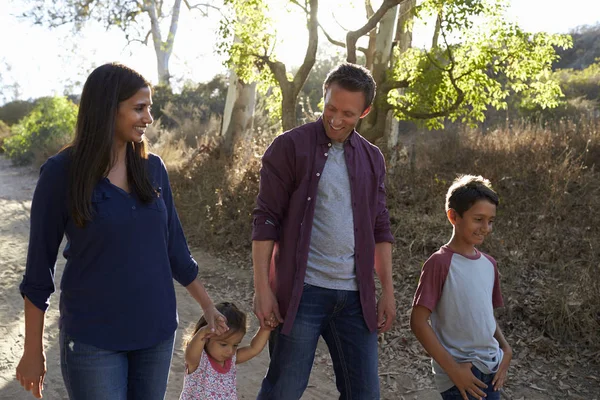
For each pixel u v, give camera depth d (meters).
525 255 6.43
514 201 7.73
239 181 9.16
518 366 4.61
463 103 9.18
